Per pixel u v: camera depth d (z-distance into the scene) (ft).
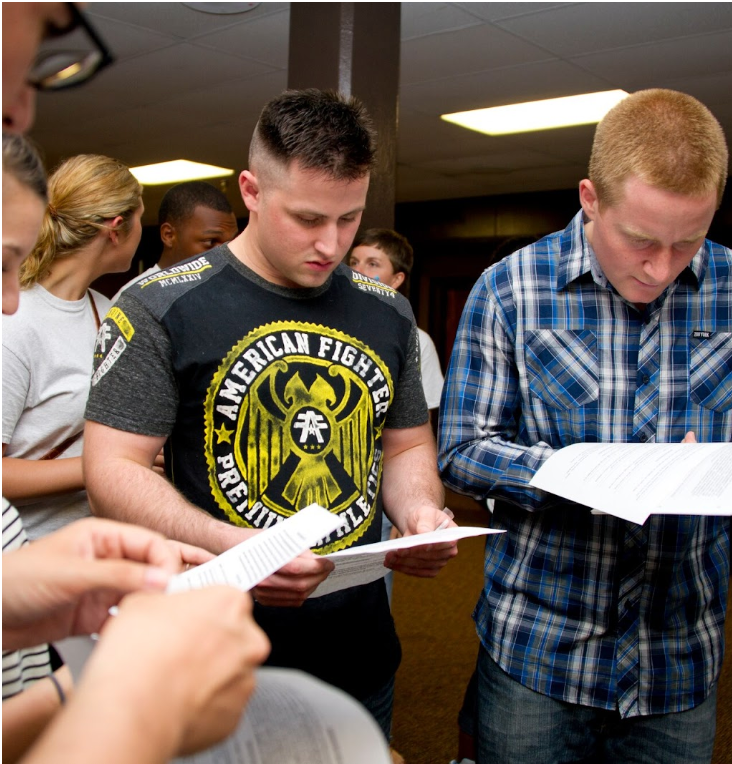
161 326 3.67
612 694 4.17
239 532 3.32
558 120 16.16
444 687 9.36
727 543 4.55
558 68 13.19
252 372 3.75
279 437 3.79
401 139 17.80
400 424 4.43
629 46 12.10
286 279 3.93
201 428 3.74
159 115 16.65
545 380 4.31
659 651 4.20
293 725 1.73
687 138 3.56
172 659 1.22
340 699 1.79
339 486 3.92
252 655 1.31
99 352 3.75
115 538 1.83
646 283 3.86
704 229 3.69
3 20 1.45
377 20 8.55
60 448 4.84
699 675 4.29
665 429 4.26
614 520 4.15
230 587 1.39
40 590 1.62
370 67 8.53
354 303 4.14
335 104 3.64
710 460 3.53
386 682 4.25
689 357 4.29
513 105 15.31
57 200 4.85
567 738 4.30
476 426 4.35
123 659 1.20
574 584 4.21
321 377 3.90
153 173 22.44
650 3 10.53
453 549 3.68
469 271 24.59
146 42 12.48
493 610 4.42
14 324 4.51
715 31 11.41
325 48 8.41
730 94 14.35
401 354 4.27
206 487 3.73
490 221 23.71
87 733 1.11
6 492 4.44
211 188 8.53
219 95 15.21
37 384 4.61
